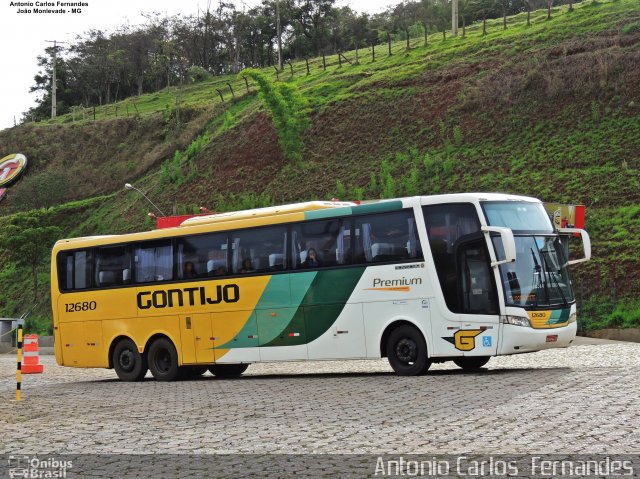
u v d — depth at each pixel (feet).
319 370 82.17
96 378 86.22
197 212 222.89
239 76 226.99
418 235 65.21
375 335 66.69
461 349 63.00
